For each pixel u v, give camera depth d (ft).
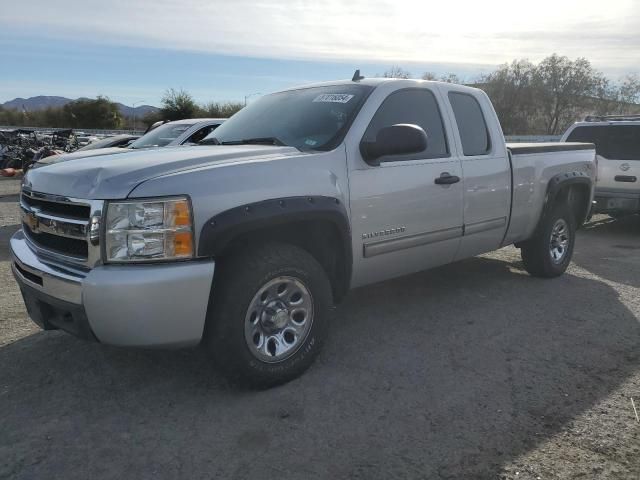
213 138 14.75
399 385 11.69
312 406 10.82
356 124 13.06
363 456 9.25
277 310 11.27
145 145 30.60
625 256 24.82
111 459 9.17
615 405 10.91
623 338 14.42
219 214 10.25
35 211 11.29
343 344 13.88
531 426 10.13
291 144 13.00
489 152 16.66
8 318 15.64
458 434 9.87
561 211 19.94
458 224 15.48
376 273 13.78
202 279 10.03
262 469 8.92
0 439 9.73
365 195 12.85
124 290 9.53
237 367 10.84
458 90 16.24
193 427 10.11
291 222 11.39
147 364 12.63
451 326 15.19
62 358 12.95
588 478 8.68
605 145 30.76
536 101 180.04
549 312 16.40
